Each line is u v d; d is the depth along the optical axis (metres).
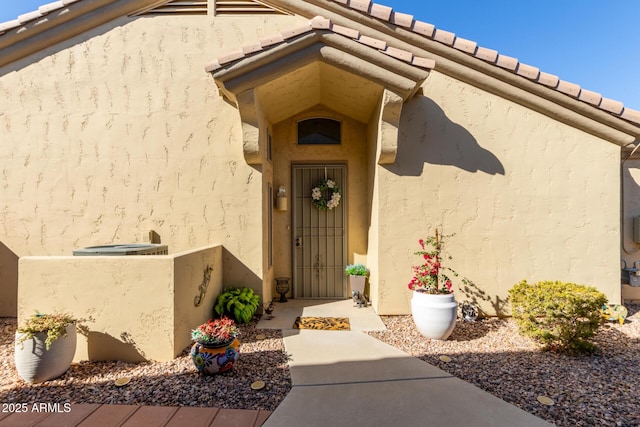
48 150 6.34
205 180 6.41
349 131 7.79
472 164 6.16
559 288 4.88
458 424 2.93
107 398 3.37
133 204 6.37
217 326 3.99
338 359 4.31
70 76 6.39
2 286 6.23
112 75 6.41
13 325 5.78
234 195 6.42
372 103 6.39
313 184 7.95
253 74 5.28
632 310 6.45
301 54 5.27
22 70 6.38
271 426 2.88
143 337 4.25
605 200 5.98
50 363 3.68
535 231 6.07
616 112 5.68
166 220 6.38
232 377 3.80
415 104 6.22
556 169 6.05
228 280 6.37
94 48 6.42
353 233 7.76
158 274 4.30
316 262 7.93
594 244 5.98
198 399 3.34
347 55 5.29
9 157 6.33
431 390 3.52
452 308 4.89
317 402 3.28
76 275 4.25
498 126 6.14
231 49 6.47
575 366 4.08
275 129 7.81
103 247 5.41
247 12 6.51
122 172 6.37
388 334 5.27
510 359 4.31
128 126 6.39
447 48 6.00
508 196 6.11
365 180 7.77
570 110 5.93
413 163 6.20
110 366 4.09
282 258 7.89
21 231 6.30
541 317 4.59
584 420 2.97
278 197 7.67
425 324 4.92
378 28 6.20
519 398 3.35
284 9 6.49
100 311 4.25
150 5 6.48
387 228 6.20
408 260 6.18
